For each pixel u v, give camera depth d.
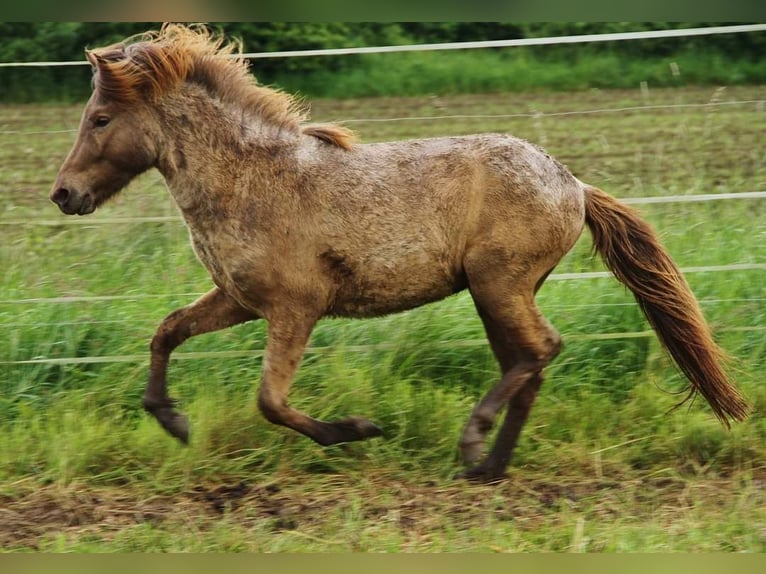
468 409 9.60
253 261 8.34
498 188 8.41
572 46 23.52
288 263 8.34
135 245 11.80
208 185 8.40
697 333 8.84
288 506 8.38
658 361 10.03
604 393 9.84
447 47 10.04
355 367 9.83
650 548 7.50
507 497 8.52
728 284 10.79
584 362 10.07
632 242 8.90
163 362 8.84
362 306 8.66
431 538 7.77
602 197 8.92
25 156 16.58
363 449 9.10
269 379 8.45
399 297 8.62
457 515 8.18
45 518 8.22
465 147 8.56
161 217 11.12
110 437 9.10
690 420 9.34
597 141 17.38
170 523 8.02
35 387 9.93
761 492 8.48
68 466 8.83
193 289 10.95
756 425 9.34
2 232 13.30
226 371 9.95
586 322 10.40
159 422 8.76
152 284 11.09
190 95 8.44
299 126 8.62
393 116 19.64
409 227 8.40
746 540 7.57
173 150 8.45
